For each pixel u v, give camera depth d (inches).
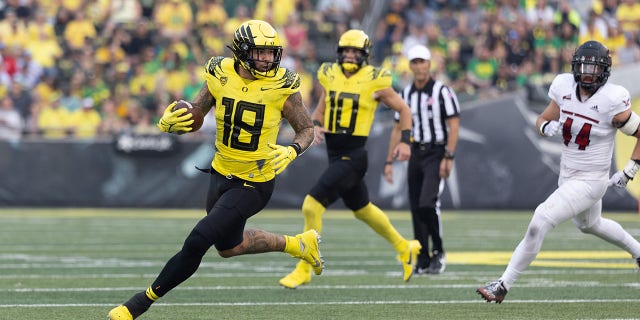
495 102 2324.1
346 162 1082.7
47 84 2544.3
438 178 1237.1
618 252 1518.2
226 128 783.7
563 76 918.4
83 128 2448.3
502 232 1854.1
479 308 925.2
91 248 1513.3
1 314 864.3
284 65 2583.7
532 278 1173.1
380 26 2711.6
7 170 2283.5
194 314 876.6
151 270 1231.5
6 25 2596.0
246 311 897.5
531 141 2322.8
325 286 1095.0
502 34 2596.0
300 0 2800.2
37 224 1929.1
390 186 2288.4
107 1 2763.3
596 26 2630.4
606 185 914.1
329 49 2728.8
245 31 765.3
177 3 2696.9
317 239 882.8
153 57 2610.7
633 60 2603.3
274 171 800.3
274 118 785.6
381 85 1089.4
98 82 2551.7
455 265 1330.0
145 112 2484.0
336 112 1088.8
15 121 2410.2
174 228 1865.2
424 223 1234.0
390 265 1323.8
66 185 2293.3
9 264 1288.1
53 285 1078.4
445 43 2652.6
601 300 983.6
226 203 775.1
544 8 2672.2
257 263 1339.8
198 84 2549.2
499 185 2321.6
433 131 1240.8
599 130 898.7
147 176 2304.4
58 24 2704.2
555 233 1903.3
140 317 856.3
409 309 916.6
